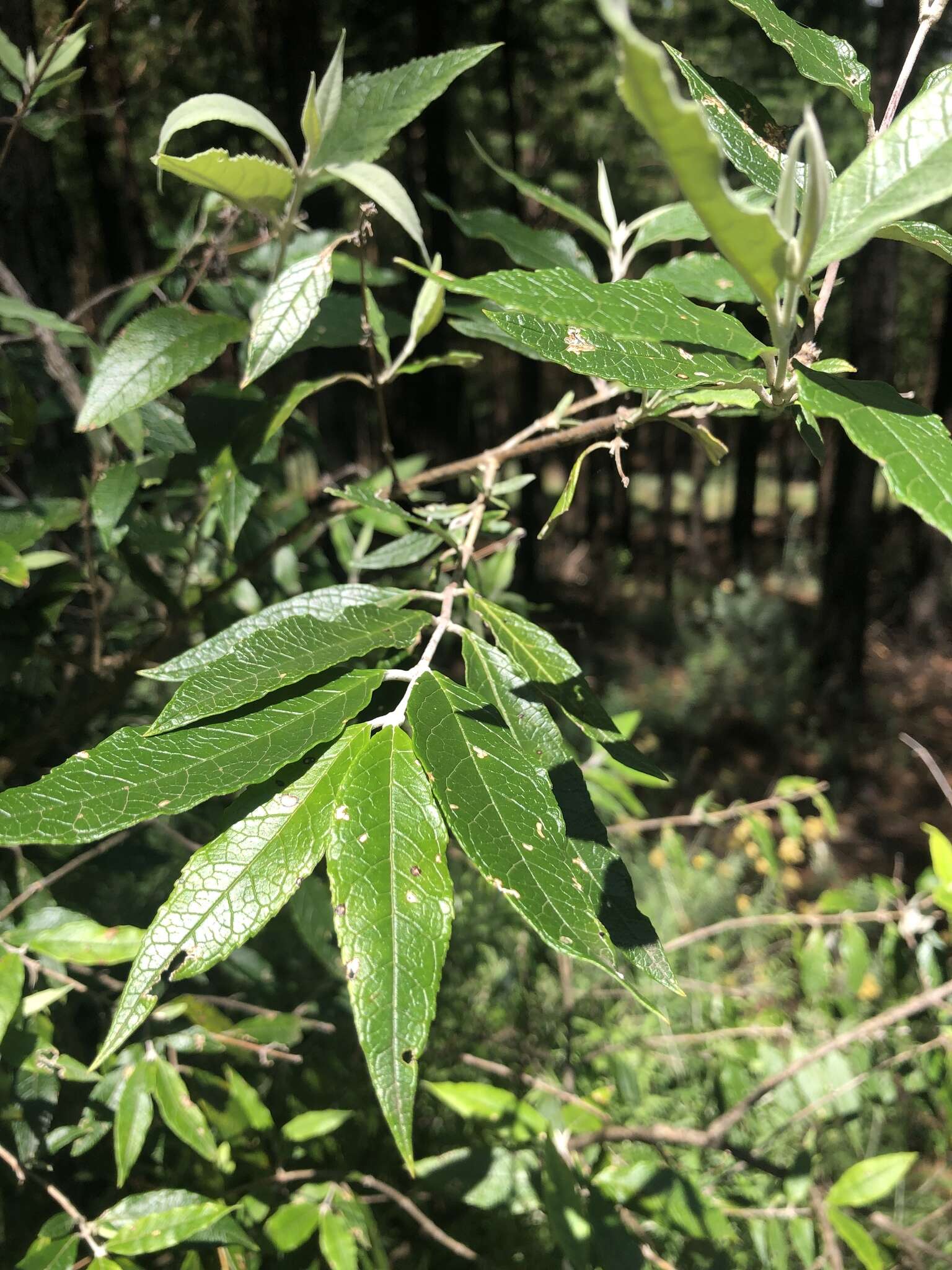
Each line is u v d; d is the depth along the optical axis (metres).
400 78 0.42
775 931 1.73
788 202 0.22
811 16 3.12
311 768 0.25
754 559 6.67
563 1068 1.02
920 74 2.87
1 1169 0.58
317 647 0.29
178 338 0.44
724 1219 0.67
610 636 4.96
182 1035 0.58
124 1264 0.46
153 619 0.76
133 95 1.59
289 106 1.85
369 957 0.21
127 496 0.54
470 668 0.30
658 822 1.04
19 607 0.60
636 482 9.30
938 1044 0.77
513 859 0.23
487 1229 1.00
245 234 0.77
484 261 3.39
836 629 4.15
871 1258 0.68
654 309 0.26
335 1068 0.97
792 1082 0.92
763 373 0.27
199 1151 0.52
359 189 0.41
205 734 0.25
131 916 0.83
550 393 6.02
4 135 0.81
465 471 0.47
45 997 0.47
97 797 0.23
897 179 0.25
